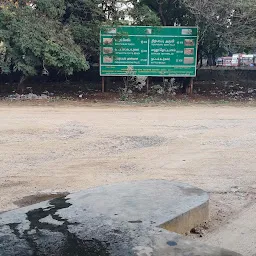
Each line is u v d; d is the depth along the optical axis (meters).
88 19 16.86
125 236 3.73
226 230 4.49
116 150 8.06
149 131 9.90
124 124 10.75
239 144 8.72
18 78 18.81
